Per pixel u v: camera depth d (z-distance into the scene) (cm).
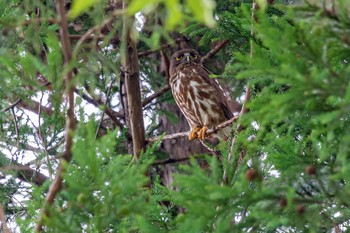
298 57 880
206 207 937
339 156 892
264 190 946
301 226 953
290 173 991
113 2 1352
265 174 1052
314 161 995
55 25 1283
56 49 1000
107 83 1891
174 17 698
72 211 1003
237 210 955
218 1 1788
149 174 1869
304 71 863
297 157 995
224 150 1174
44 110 1591
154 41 948
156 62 2217
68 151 1001
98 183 997
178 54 2061
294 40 895
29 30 1148
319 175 982
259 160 1052
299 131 1064
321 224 996
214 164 979
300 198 977
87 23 1883
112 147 1018
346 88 836
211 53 2014
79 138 1009
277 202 957
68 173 1003
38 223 995
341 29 889
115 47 1540
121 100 1916
